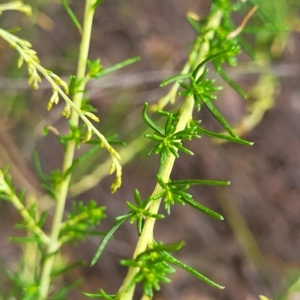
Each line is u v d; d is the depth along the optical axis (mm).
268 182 582
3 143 489
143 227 182
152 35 551
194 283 545
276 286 550
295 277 432
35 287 245
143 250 179
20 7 201
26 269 372
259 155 582
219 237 563
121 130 513
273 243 571
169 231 555
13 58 471
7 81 453
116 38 548
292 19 406
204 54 224
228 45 218
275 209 578
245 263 554
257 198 577
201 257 554
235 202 569
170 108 491
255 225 576
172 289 531
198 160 565
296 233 577
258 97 431
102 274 534
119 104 515
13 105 497
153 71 494
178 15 558
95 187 548
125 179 559
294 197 581
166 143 178
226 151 575
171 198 177
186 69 228
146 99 512
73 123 219
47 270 245
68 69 508
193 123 191
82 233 242
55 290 497
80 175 469
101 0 208
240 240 555
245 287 550
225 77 224
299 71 488
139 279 178
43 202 457
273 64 479
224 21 229
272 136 582
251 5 288
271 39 422
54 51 519
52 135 532
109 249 540
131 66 543
